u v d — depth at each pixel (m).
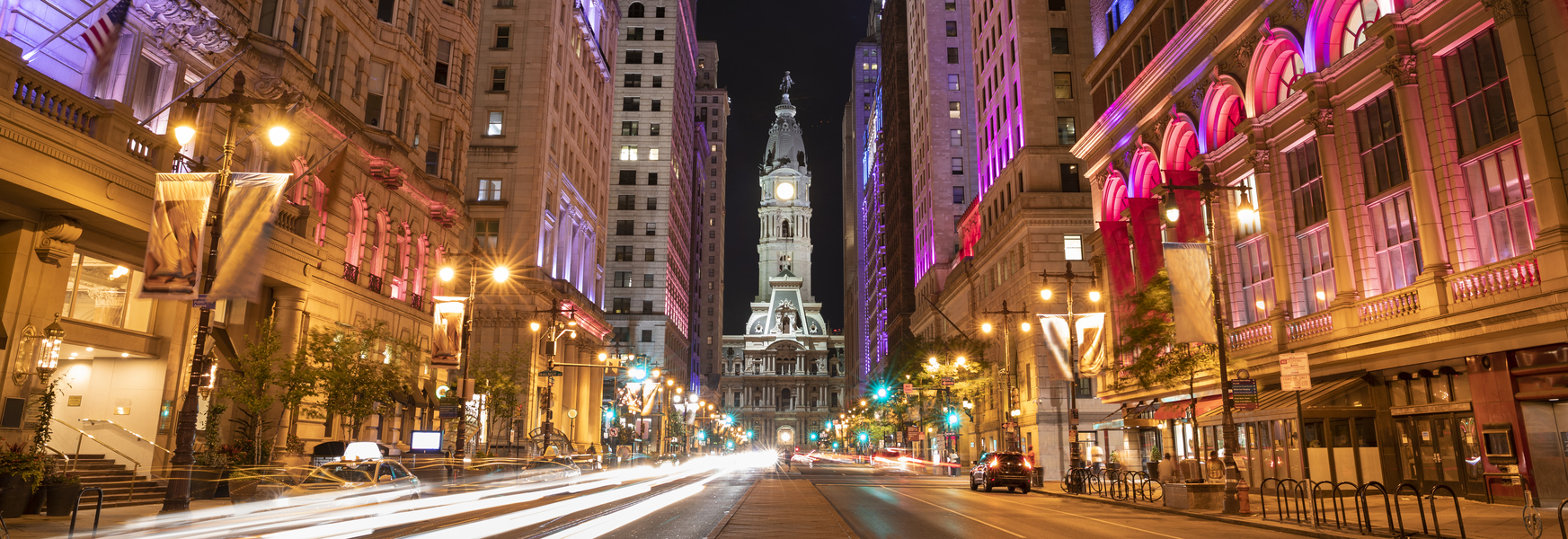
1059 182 59.25
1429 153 24.73
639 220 128.50
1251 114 33.62
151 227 16.83
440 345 34.88
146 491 23.94
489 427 50.50
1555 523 18.30
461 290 64.81
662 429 105.69
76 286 24.42
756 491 34.41
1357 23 28.59
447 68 49.00
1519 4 21.64
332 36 36.50
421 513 20.94
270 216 17.75
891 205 125.56
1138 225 38.84
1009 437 43.97
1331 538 17.20
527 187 69.94
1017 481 36.97
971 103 95.25
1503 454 22.84
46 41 21.95
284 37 32.75
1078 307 56.34
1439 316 23.89
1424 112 24.78
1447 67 24.66
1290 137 31.44
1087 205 57.94
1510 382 22.66
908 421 84.06
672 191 137.62
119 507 22.11
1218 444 36.09
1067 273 38.28
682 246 153.38
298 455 32.88
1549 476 22.02
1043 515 23.67
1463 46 24.03
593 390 86.50
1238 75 34.47
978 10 77.31
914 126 107.06
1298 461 29.92
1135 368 33.16
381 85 41.25
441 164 47.72
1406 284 26.38
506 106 71.56
